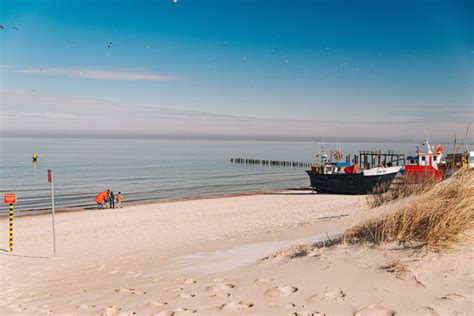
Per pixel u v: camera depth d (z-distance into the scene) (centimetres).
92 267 1008
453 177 686
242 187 5316
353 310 394
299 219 1920
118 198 3322
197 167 9206
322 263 544
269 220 2014
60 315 521
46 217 2789
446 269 441
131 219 2459
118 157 13112
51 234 1952
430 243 510
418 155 3575
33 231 2089
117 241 1656
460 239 501
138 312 482
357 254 546
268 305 440
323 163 4581
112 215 2720
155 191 4881
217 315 434
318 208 2486
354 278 470
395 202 902
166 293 558
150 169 8425
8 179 6122
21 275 998
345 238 630
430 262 462
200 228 1886
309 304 425
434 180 877
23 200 4022
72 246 1582
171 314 461
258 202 3262
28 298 694
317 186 4162
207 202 3447
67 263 1149
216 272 670
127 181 6019
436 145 3638
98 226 2191
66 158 12125
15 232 2066
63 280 866
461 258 457
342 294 435
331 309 405
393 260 493
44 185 5409
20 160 10994
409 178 1105
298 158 13612
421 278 432
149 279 713
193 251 1059
